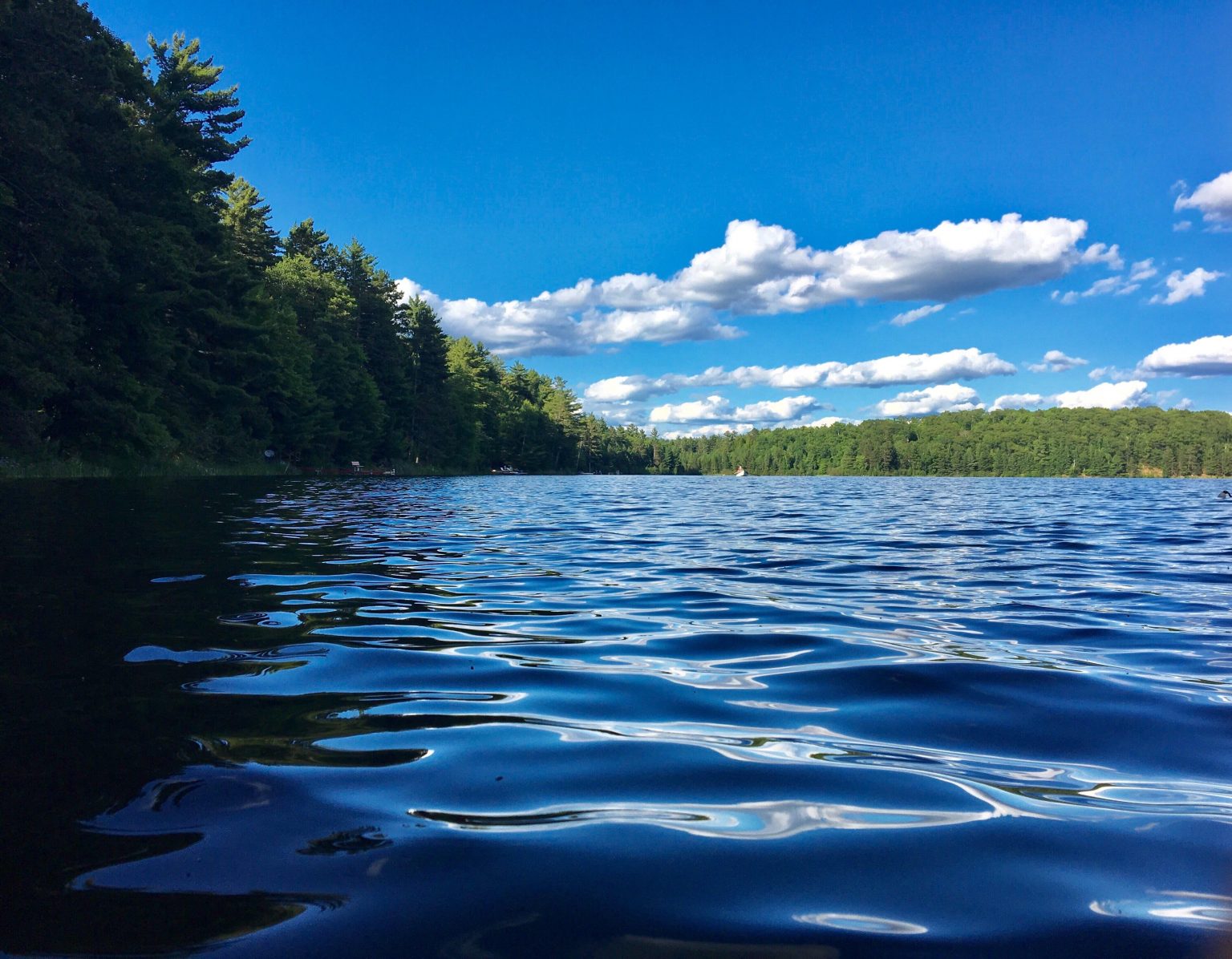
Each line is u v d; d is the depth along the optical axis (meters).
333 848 1.94
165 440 29.66
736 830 2.11
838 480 83.12
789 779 2.50
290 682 3.48
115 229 25.45
